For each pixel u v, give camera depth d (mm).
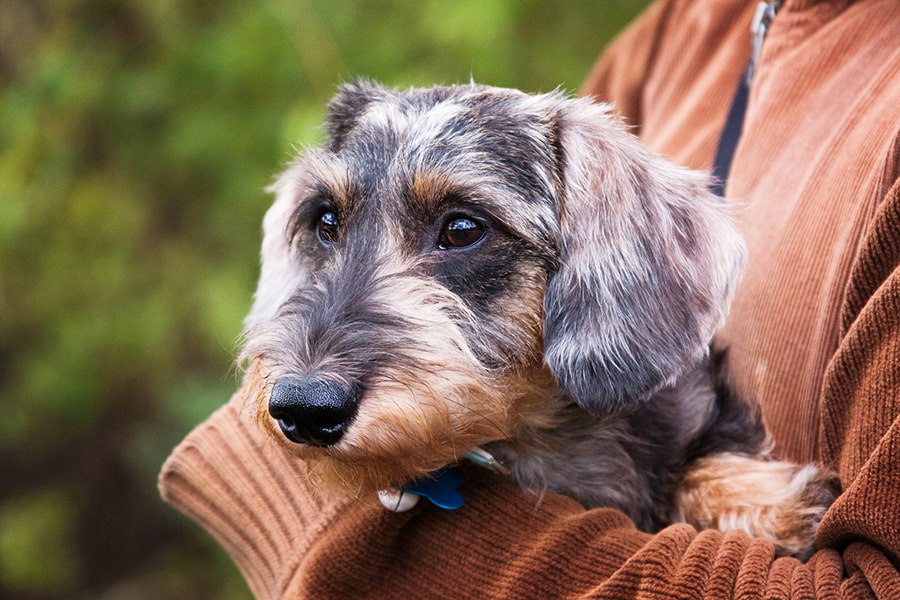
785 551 2510
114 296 6359
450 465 2480
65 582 7680
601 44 6336
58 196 6203
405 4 5879
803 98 2805
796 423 2549
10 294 6438
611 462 2701
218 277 6082
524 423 2717
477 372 2490
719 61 3396
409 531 2338
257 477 2637
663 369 2598
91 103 6105
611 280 2654
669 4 3803
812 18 2879
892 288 2068
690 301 2646
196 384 6270
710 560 2014
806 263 2527
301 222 2982
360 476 2363
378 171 2719
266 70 5863
